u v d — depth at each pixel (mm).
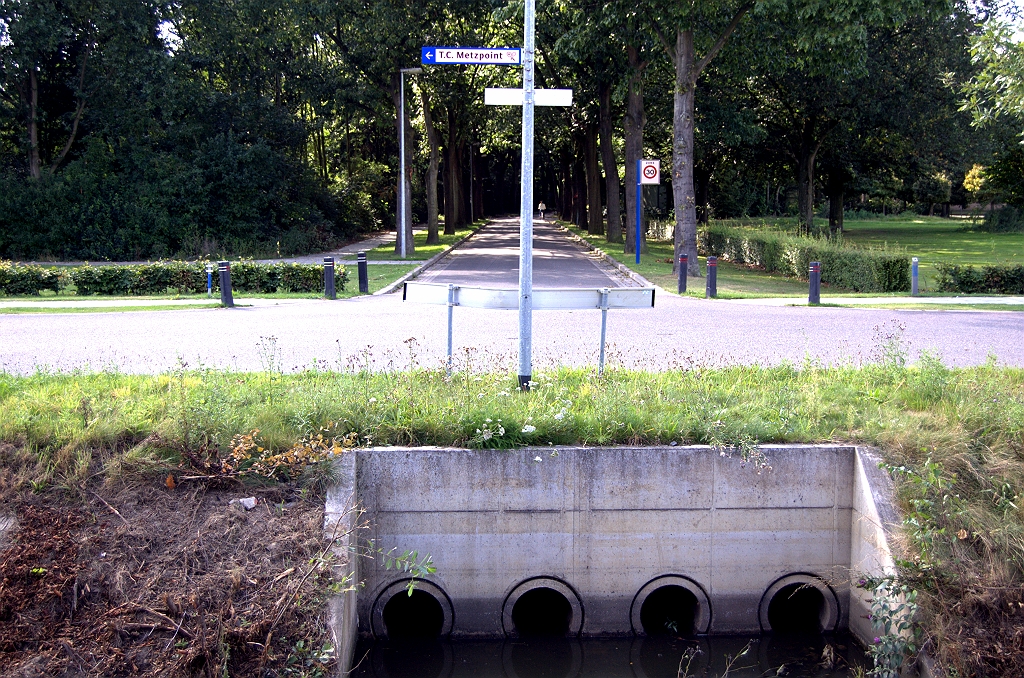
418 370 9055
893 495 7168
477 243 46000
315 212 41812
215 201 37188
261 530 6359
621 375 9133
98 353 11438
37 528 6191
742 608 7602
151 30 36375
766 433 7621
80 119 36906
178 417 7105
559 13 26484
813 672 6930
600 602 7480
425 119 42344
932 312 16797
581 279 25047
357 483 7242
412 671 6969
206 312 16484
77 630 5625
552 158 75875
